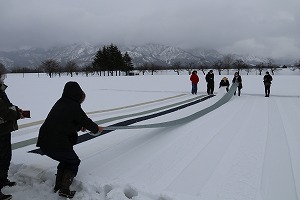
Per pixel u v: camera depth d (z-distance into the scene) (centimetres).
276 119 832
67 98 387
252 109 1032
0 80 372
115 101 1408
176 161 496
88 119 392
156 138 617
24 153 550
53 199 377
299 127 724
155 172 453
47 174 430
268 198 371
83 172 445
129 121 862
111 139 630
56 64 8900
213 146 563
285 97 1487
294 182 413
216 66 9606
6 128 377
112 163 488
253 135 640
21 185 415
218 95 1577
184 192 388
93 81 3180
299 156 512
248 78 3441
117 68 8131
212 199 367
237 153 525
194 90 1752
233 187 400
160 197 371
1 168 386
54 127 371
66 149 373
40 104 1248
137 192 387
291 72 8738
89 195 384
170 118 899
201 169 461
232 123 763
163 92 1884
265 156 512
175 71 9831
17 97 1500
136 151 543
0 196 362
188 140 593
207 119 804
